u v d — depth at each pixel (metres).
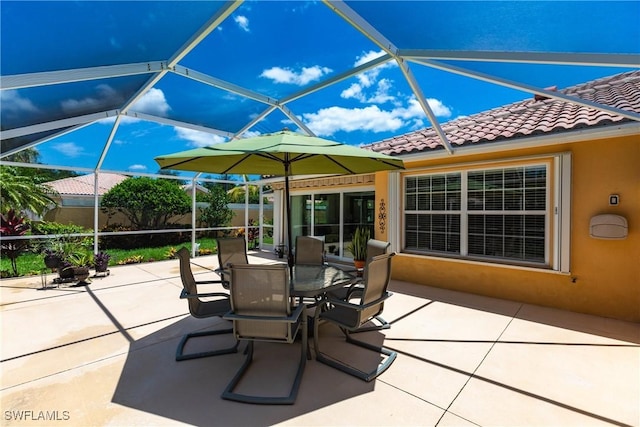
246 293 3.40
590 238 5.56
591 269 5.57
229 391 3.25
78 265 7.96
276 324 3.42
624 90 7.12
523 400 3.16
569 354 4.11
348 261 10.22
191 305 4.20
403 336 4.68
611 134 5.15
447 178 7.40
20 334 4.75
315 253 6.43
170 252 12.94
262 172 6.44
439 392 3.30
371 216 9.55
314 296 4.26
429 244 7.72
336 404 3.10
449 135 7.83
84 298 6.66
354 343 4.43
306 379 3.54
